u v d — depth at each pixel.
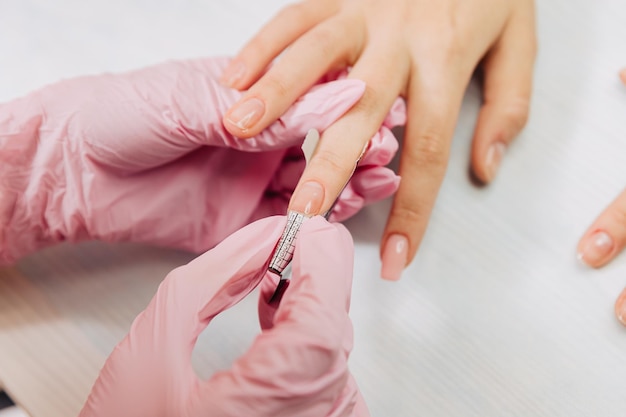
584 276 0.31
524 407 0.30
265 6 0.37
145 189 0.30
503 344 0.31
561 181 0.33
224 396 0.24
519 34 0.34
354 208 0.31
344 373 0.25
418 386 0.30
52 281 0.31
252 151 0.32
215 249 0.26
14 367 0.30
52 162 0.29
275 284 0.28
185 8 0.37
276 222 0.27
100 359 0.30
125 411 0.25
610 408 0.30
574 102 0.34
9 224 0.29
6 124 0.28
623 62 0.35
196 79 0.29
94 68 0.36
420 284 0.32
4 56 0.36
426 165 0.31
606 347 0.30
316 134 0.28
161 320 0.25
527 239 0.32
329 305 0.25
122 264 0.32
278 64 0.29
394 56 0.31
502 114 0.33
